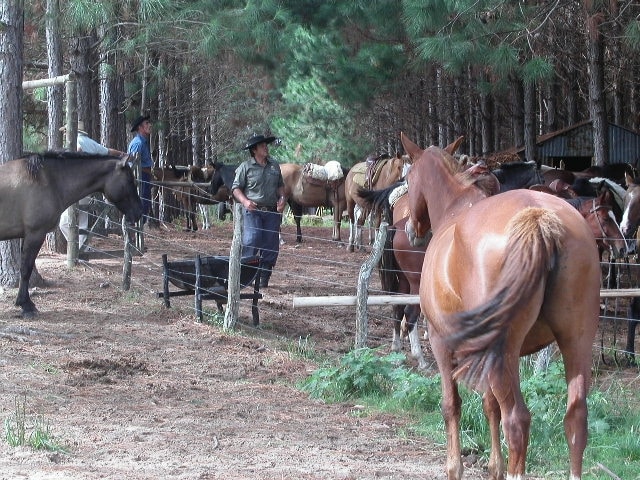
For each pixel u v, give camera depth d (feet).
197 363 32.48
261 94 124.98
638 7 47.85
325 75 67.77
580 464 15.83
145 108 84.74
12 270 44.75
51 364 30.89
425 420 26.21
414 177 22.09
